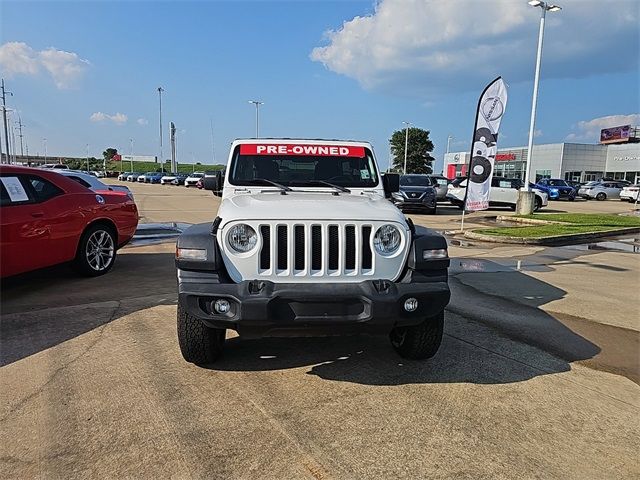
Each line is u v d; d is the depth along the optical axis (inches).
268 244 135.3
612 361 166.4
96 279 274.1
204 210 801.6
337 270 136.2
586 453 112.0
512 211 925.2
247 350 170.7
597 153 2278.5
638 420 127.3
